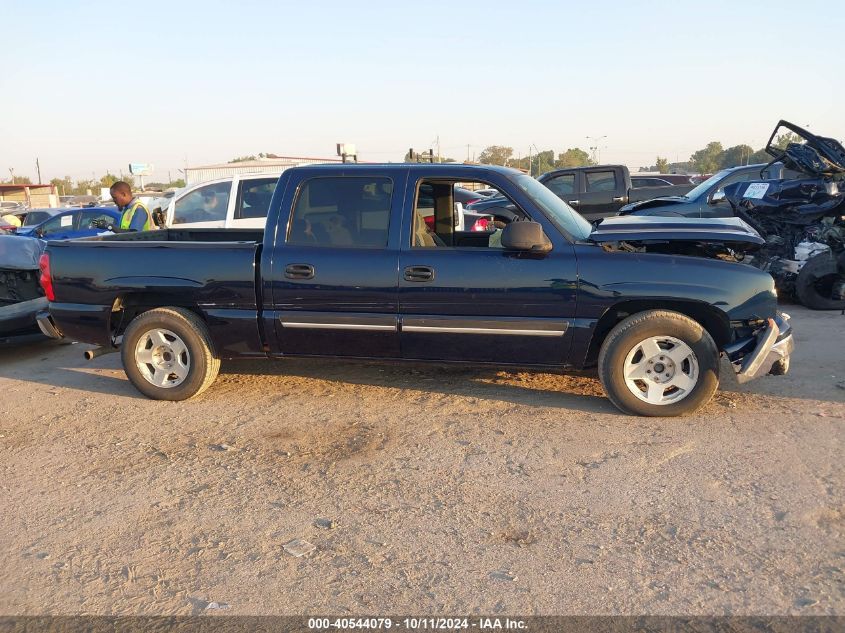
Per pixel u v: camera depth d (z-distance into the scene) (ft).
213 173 62.13
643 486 13.09
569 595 9.95
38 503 13.21
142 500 13.17
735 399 17.44
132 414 17.89
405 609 9.73
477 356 16.87
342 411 17.58
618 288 15.78
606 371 16.29
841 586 9.93
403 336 16.92
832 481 13.01
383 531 11.81
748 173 34.17
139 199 27.76
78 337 19.08
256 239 22.93
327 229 17.17
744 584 10.06
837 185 27.45
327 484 13.61
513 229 15.55
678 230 16.26
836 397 17.39
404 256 16.61
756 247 17.17
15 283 24.17
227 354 18.28
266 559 11.06
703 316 16.47
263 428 16.62
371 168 17.16
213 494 13.32
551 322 16.17
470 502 12.72
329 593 10.14
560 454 14.60
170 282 17.89
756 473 13.43
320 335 17.42
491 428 16.14
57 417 17.94
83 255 18.53
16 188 195.52
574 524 11.86
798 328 25.05
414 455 14.83
